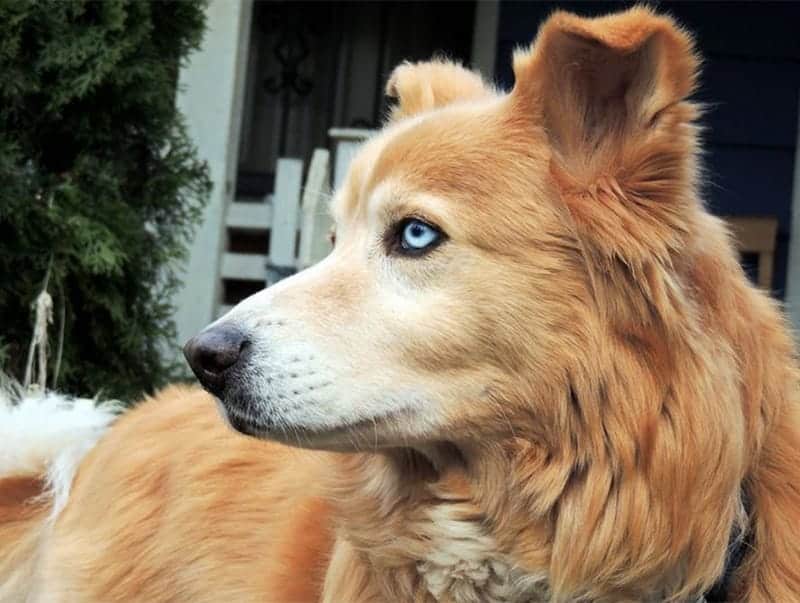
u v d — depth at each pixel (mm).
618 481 507
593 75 516
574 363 508
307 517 623
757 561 531
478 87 665
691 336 500
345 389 513
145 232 1130
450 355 514
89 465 765
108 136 1088
